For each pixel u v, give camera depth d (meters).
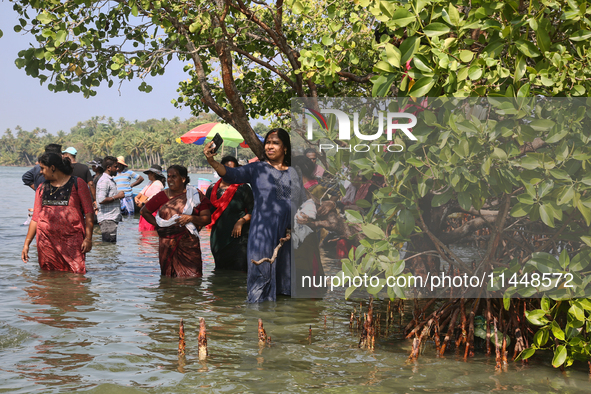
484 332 3.86
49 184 6.68
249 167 5.41
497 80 3.17
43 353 3.60
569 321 3.38
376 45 3.26
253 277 5.29
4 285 5.76
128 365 3.40
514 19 2.97
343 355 3.69
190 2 5.53
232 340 3.98
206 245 10.16
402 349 3.86
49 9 5.40
